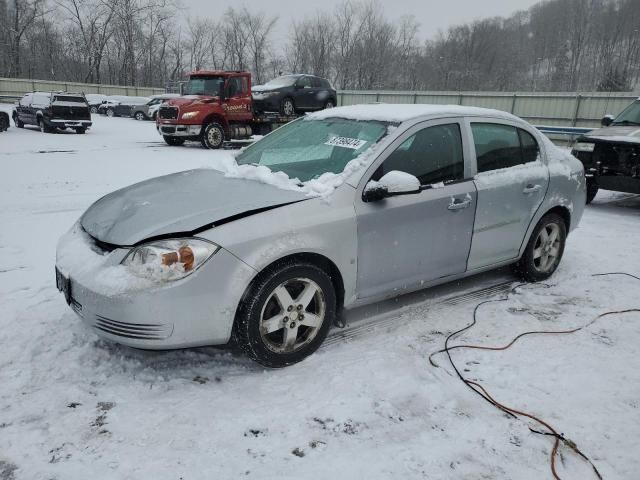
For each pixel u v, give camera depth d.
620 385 2.96
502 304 4.06
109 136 19.19
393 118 3.65
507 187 4.03
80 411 2.58
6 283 4.23
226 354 3.19
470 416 2.65
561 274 4.82
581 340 3.48
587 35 72.75
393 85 57.91
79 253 2.94
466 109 4.01
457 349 3.33
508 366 3.14
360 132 3.66
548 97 23.52
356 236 3.19
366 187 3.27
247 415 2.59
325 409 2.66
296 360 3.07
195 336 2.72
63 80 55.09
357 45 55.62
